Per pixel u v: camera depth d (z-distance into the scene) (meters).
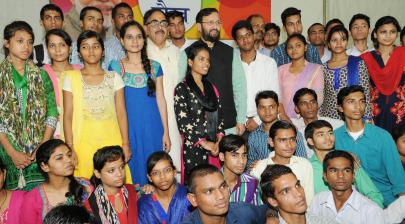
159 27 3.92
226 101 3.94
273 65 4.17
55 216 2.12
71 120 3.37
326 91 4.16
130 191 3.09
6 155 3.35
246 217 2.61
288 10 5.04
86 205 2.96
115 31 4.31
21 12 5.54
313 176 3.35
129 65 3.65
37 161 2.98
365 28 4.75
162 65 3.93
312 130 3.37
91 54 3.36
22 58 3.35
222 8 6.21
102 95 3.40
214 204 2.34
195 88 3.68
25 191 3.11
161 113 3.73
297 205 2.54
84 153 3.37
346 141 3.59
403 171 3.49
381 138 3.50
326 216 2.93
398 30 4.26
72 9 5.66
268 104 3.66
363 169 3.42
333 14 6.54
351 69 4.07
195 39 6.11
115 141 3.44
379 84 4.20
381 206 3.25
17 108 3.35
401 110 4.15
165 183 2.97
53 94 3.49
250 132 4.00
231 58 3.98
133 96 3.59
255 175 3.37
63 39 3.58
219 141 3.38
